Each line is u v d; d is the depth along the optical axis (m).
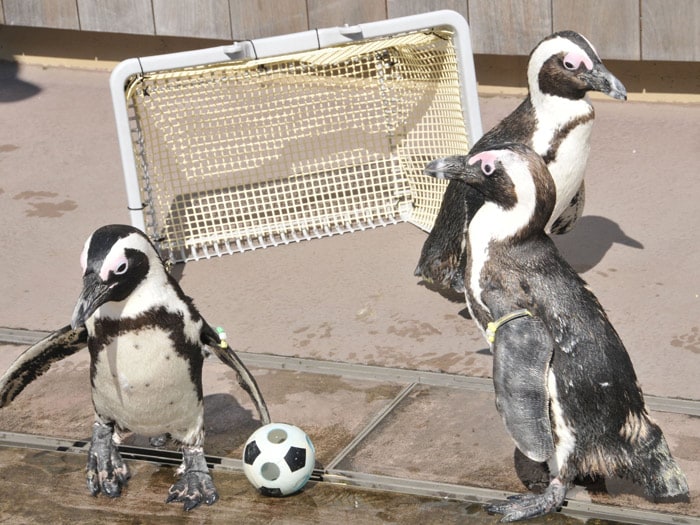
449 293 4.37
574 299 3.62
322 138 4.88
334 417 3.95
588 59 4.09
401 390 4.02
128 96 4.47
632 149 4.94
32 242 4.68
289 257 4.59
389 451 3.84
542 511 3.62
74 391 4.09
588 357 3.58
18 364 3.72
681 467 3.73
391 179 4.84
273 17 5.40
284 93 4.68
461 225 4.20
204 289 4.46
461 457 3.81
